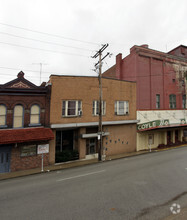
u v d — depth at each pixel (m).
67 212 5.64
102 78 16.12
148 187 7.67
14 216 5.50
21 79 12.60
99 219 5.15
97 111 15.90
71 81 14.48
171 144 21.12
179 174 9.56
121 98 17.38
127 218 5.16
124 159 14.37
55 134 13.63
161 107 23.14
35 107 13.06
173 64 25.00
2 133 11.16
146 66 22.28
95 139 16.08
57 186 8.27
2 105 11.91
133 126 18.08
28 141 11.44
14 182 9.34
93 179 9.10
